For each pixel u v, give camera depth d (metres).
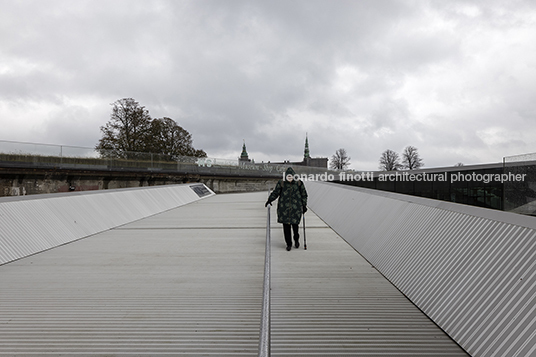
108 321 3.32
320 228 9.52
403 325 3.14
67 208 8.50
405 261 4.51
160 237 8.09
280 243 7.36
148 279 4.75
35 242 6.62
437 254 3.91
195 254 6.32
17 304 3.79
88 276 4.90
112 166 29.94
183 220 11.31
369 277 4.76
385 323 3.19
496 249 3.09
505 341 2.35
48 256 6.16
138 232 8.84
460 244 3.64
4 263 5.60
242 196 26.20
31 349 2.77
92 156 28.30
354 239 7.23
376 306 3.63
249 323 3.26
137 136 53.25
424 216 4.83
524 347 2.16
